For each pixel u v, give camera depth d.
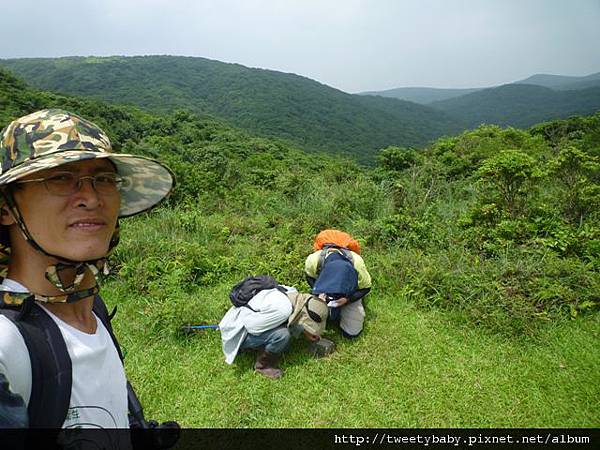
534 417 2.83
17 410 0.83
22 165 0.91
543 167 6.39
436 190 7.86
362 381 3.19
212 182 9.49
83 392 1.02
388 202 7.20
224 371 3.31
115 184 1.07
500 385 3.12
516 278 4.37
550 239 5.08
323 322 3.40
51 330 0.99
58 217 0.96
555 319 3.89
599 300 4.07
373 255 5.30
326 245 3.99
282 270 4.78
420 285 4.41
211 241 6.14
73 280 1.01
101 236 1.01
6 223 0.98
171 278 4.60
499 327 3.72
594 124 17.47
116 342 1.27
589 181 6.14
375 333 3.82
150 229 6.16
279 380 3.20
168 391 3.09
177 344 3.64
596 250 4.91
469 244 5.39
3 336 0.89
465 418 2.84
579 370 3.24
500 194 5.98
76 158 0.91
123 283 4.69
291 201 8.17
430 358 3.45
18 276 1.02
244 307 3.22
